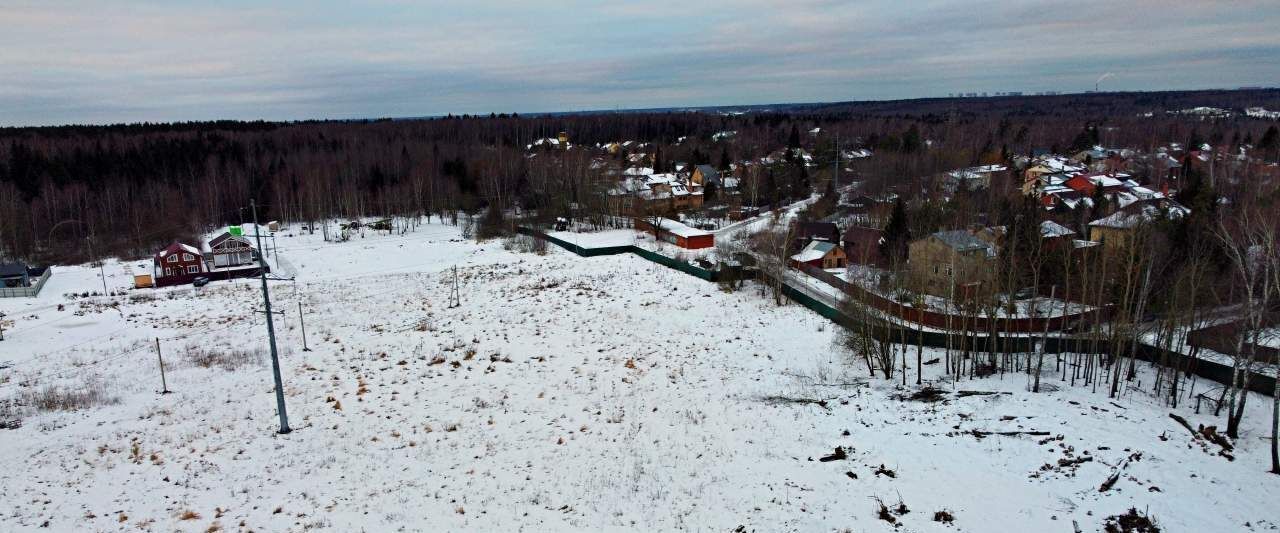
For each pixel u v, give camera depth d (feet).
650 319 162.81
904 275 147.74
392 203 359.87
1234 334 115.65
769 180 357.20
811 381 117.60
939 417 96.53
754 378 120.06
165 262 223.30
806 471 79.82
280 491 76.23
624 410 104.12
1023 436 87.86
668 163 472.44
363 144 474.90
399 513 70.59
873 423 95.50
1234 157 360.89
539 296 188.65
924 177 329.52
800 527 66.54
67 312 184.44
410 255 262.67
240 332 160.25
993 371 121.08
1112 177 334.03
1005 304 137.08
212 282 224.12
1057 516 67.87
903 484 75.77
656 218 285.43
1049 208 267.39
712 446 88.74
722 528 66.95
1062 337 126.93
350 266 245.04
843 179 399.44
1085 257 132.77
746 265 196.44
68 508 72.49
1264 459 81.61
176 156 389.19
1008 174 313.12
